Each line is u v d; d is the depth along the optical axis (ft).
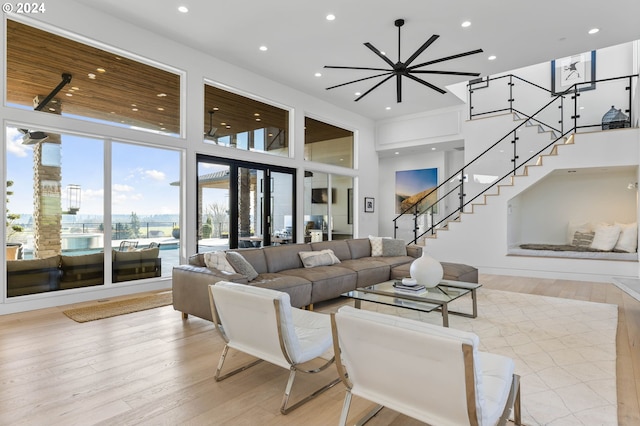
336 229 28.55
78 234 15.14
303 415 6.72
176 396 7.36
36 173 14.05
